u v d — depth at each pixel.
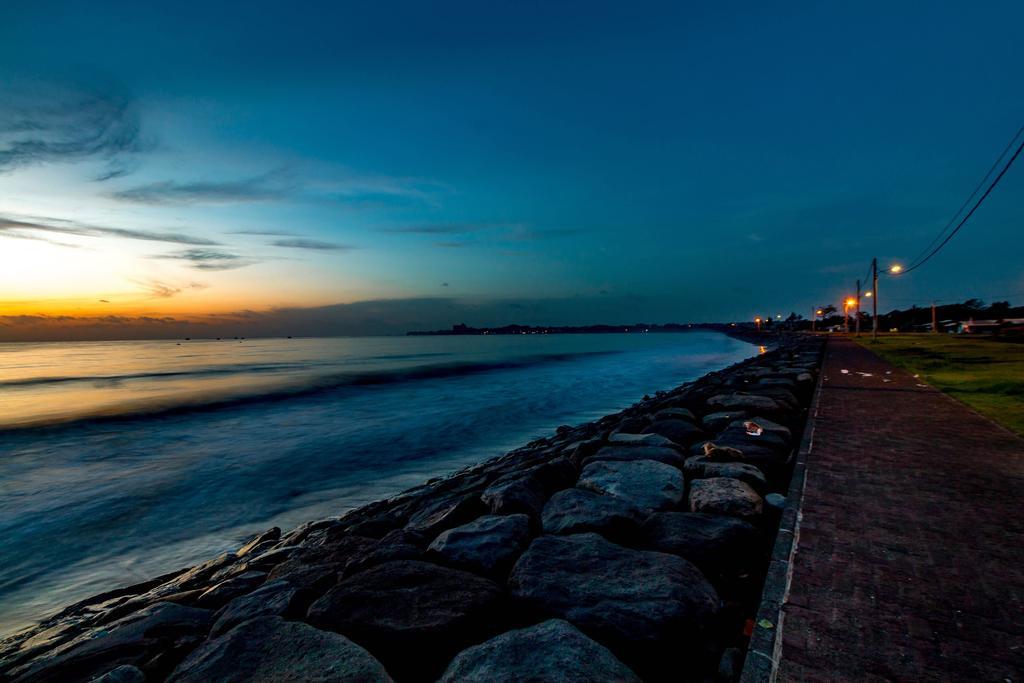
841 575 3.57
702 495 5.19
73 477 12.32
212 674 2.88
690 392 17.89
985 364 19.12
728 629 3.34
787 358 31.28
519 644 2.88
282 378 39.16
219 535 8.71
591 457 7.52
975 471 5.93
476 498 5.99
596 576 3.59
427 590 3.61
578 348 104.31
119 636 3.86
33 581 7.15
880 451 6.86
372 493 10.82
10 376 45.25
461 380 36.62
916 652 2.74
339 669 2.84
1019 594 3.29
